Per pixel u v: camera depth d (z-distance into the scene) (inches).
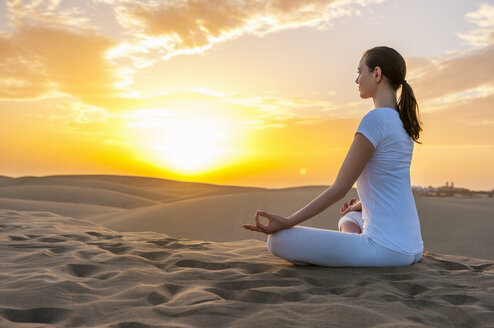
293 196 606.2
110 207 642.8
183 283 80.4
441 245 414.3
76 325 57.9
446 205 583.2
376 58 89.5
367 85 91.7
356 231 97.3
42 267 88.5
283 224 86.7
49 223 155.2
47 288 71.7
